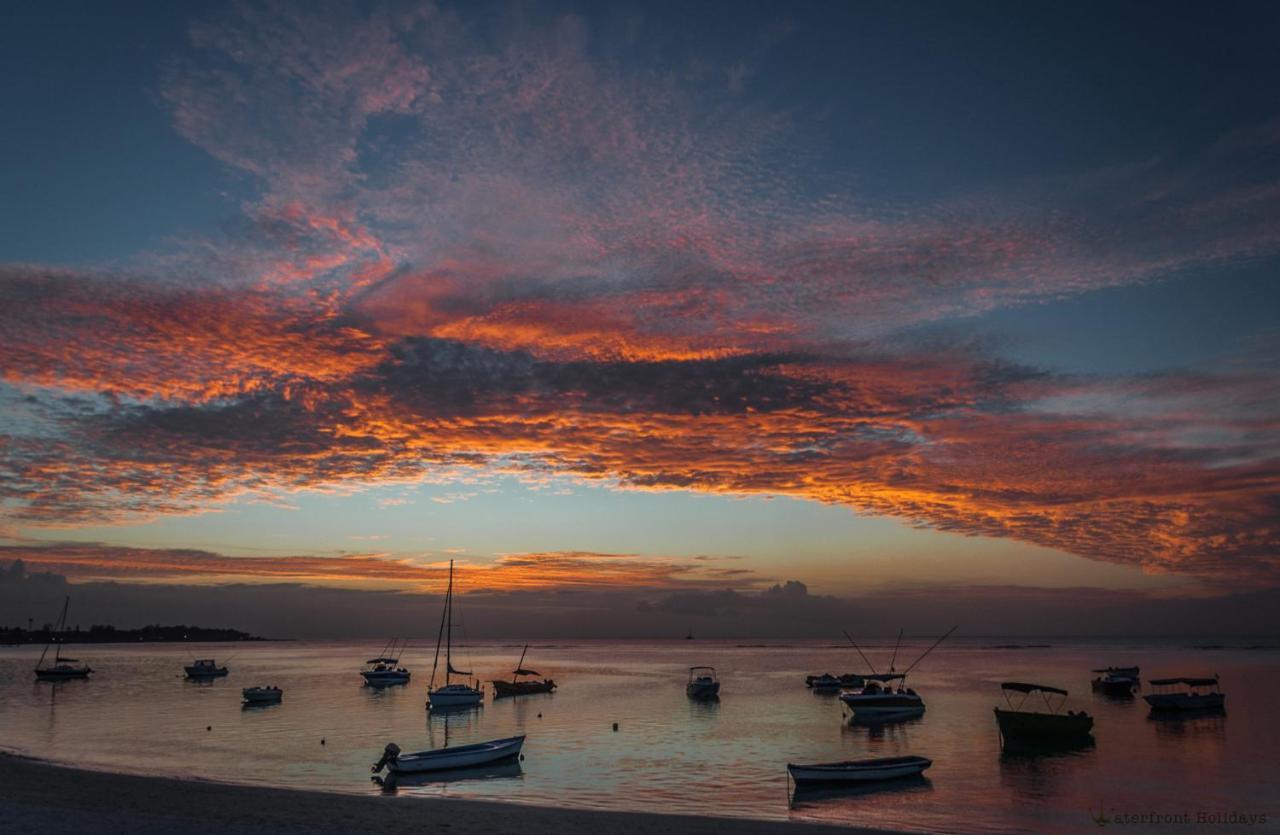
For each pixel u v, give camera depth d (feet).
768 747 188.75
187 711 270.46
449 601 323.98
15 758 162.91
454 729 223.71
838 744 194.39
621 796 131.44
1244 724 231.71
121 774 130.93
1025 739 192.03
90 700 311.68
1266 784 143.02
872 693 264.11
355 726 230.07
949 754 177.17
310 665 655.35
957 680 430.61
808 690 375.86
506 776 148.25
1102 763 165.07
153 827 89.76
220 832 88.63
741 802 127.24
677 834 97.60
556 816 106.22
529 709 281.95
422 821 100.37
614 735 211.82
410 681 456.04
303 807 107.55
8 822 90.58
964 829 110.63
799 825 104.27
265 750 181.06
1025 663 642.22
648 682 437.17
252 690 297.74
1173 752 179.63
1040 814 119.85
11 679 439.22
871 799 130.00
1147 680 414.62
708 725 233.76
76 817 93.66
